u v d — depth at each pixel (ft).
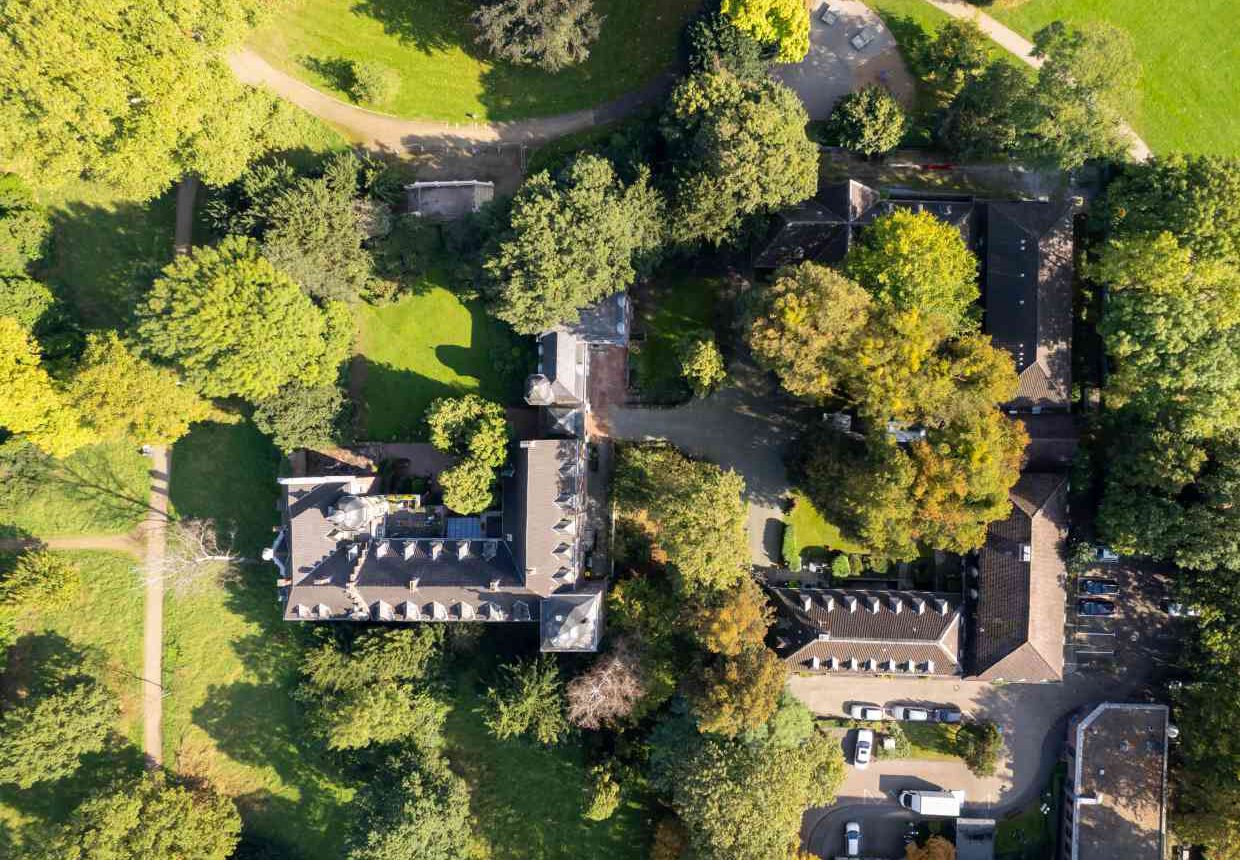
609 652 239.50
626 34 260.62
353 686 243.19
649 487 250.57
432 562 244.83
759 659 229.86
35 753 253.24
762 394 261.44
